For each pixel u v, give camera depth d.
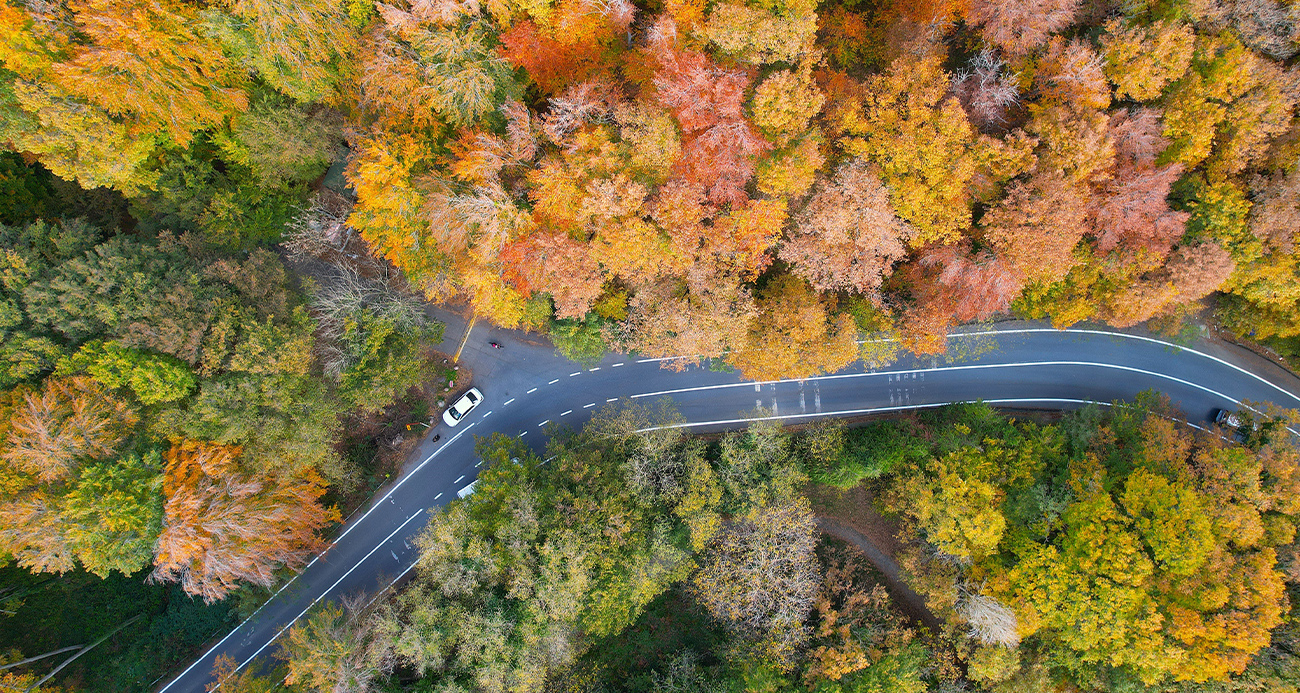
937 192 31.19
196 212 35.84
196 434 32.66
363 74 32.44
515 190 32.53
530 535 34.38
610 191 28.95
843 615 38.62
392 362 36.94
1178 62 30.16
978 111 32.44
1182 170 31.59
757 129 31.19
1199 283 33.09
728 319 33.47
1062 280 35.19
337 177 39.97
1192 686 33.56
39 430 29.12
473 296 35.22
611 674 41.78
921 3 34.84
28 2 26.67
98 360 30.66
